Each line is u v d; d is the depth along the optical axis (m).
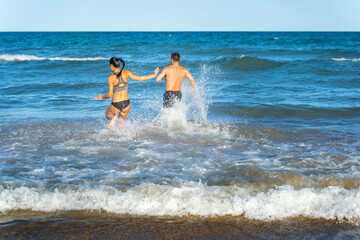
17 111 8.24
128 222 3.37
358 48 34.28
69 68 18.02
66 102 9.65
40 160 4.90
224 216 3.49
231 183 4.07
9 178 4.20
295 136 6.27
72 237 3.10
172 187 3.86
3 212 3.51
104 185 3.96
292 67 17.92
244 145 5.72
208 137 6.20
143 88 12.57
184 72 7.24
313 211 3.55
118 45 35.75
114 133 6.39
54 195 3.72
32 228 3.23
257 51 27.77
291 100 9.85
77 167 4.64
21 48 33.91
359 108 8.65
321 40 57.50
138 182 4.11
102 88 12.46
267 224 3.36
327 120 7.60
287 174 4.27
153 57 24.09
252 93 11.20
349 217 3.46
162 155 5.15
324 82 13.57
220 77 15.38
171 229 3.25
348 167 4.61
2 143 5.68
